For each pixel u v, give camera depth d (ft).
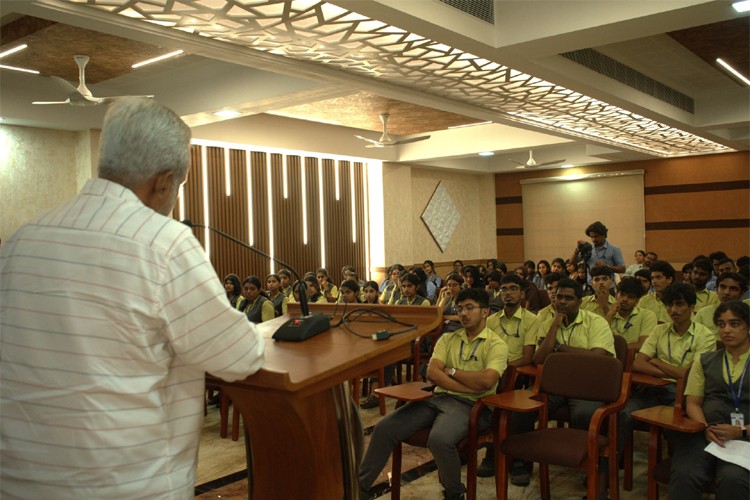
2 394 3.77
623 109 24.75
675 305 11.99
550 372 11.12
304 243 36.70
